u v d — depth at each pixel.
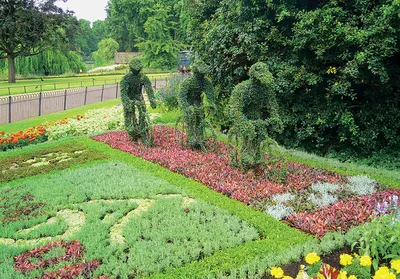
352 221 5.46
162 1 49.50
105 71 47.88
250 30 10.60
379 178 7.85
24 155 9.85
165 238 5.17
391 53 8.38
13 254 4.87
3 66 37.09
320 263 4.25
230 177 7.42
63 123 13.38
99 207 6.20
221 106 12.52
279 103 10.71
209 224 5.50
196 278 4.28
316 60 9.99
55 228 5.57
